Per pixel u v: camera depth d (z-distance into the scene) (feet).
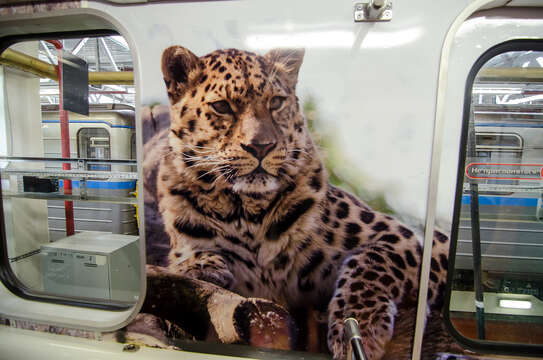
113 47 10.30
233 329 3.13
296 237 2.92
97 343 3.42
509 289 5.33
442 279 2.86
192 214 3.00
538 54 2.74
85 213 10.64
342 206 2.84
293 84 2.75
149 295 3.20
